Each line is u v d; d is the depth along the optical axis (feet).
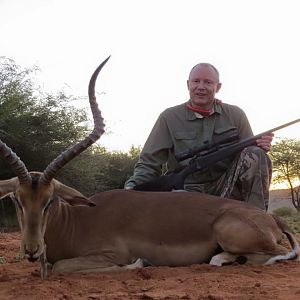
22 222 5.75
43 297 5.03
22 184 5.79
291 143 45.83
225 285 5.32
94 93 6.46
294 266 6.31
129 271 6.21
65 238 6.43
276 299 4.71
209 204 6.75
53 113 20.02
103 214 6.57
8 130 19.01
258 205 7.84
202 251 6.57
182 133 8.30
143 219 6.56
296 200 48.83
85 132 20.76
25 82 19.57
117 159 30.58
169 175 7.73
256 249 6.47
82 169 20.58
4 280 6.01
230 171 7.95
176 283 5.46
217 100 8.40
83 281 5.64
